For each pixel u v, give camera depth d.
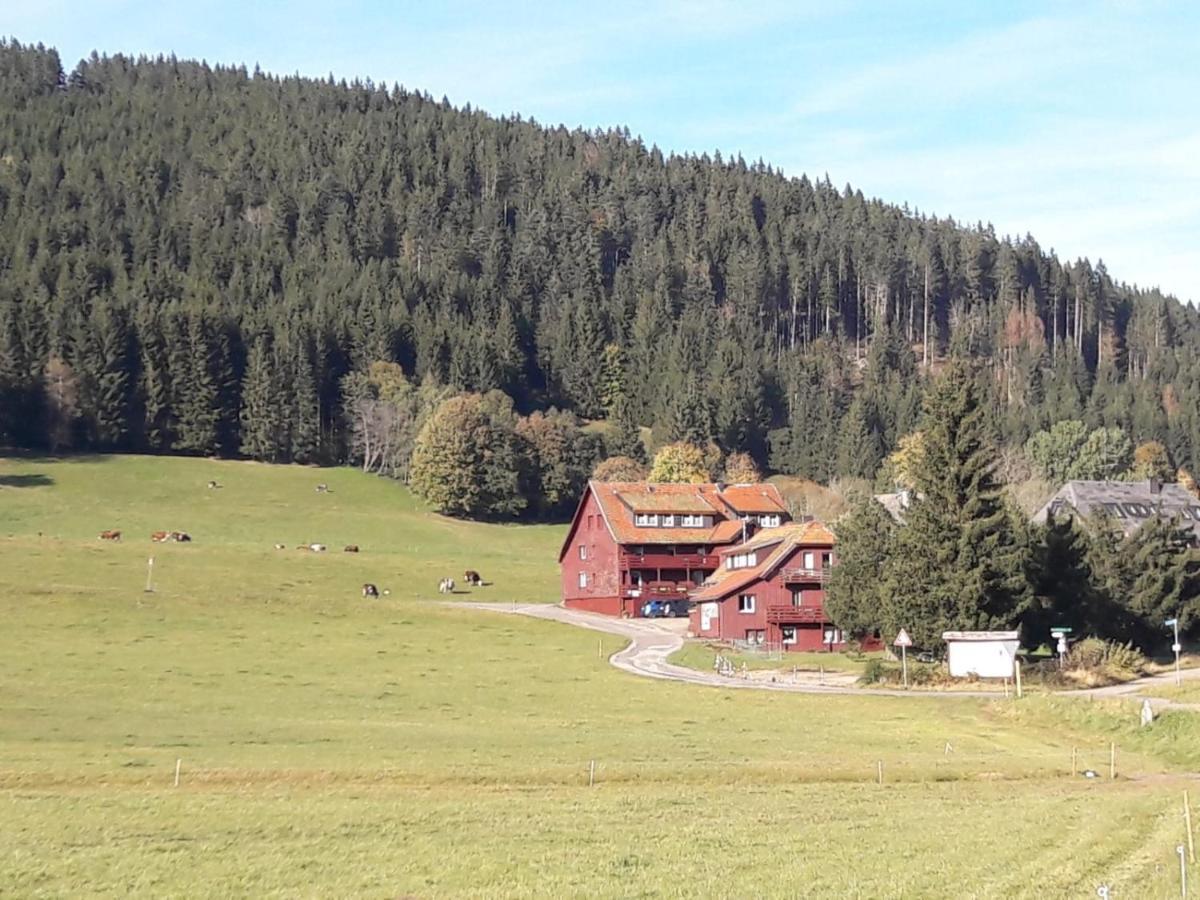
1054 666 81.56
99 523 166.12
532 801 42.66
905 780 48.56
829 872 31.17
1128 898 27.72
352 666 88.69
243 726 61.66
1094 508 109.50
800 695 76.69
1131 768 51.94
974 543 83.00
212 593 116.56
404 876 31.45
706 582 120.62
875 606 91.88
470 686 81.06
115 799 42.22
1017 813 39.59
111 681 77.25
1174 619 82.25
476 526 193.12
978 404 86.06
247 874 31.75
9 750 51.81
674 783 47.38
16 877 31.58
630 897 28.94
